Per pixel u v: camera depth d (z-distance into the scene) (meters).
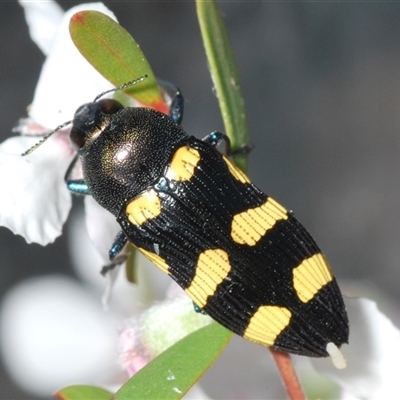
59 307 0.11
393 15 0.18
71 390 0.08
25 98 0.17
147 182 0.08
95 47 0.07
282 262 0.08
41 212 0.08
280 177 0.17
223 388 0.08
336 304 0.08
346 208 0.17
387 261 0.16
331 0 0.18
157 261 0.08
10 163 0.08
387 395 0.08
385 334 0.08
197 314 0.08
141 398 0.07
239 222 0.08
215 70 0.08
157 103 0.08
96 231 0.08
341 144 0.17
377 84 0.17
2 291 0.16
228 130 0.08
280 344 0.08
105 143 0.08
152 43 0.17
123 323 0.08
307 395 0.08
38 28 0.08
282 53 0.18
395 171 0.17
